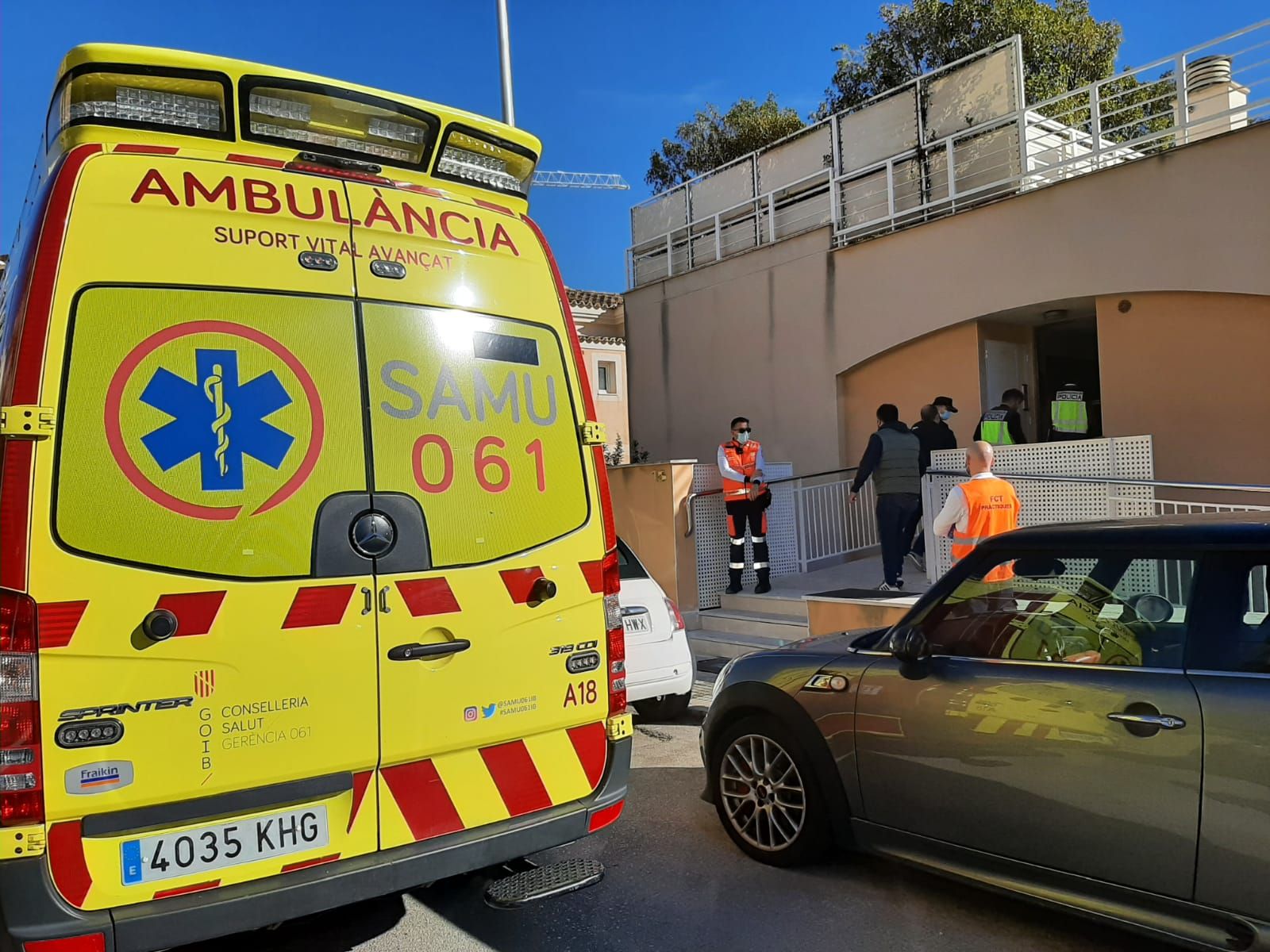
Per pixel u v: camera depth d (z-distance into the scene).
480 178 3.54
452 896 4.05
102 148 2.84
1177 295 9.70
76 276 2.69
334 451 3.00
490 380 3.37
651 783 5.51
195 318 2.84
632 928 3.73
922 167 12.46
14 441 2.54
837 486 11.27
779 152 14.57
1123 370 10.12
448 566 3.17
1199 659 3.06
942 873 3.65
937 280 11.52
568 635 3.46
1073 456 7.96
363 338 3.12
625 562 6.75
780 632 8.46
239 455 2.84
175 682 2.67
